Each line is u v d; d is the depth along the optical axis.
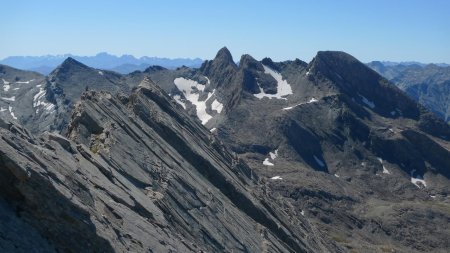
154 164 49.56
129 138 49.94
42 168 26.94
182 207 46.72
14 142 27.22
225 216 53.25
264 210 65.81
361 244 134.88
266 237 58.03
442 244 146.88
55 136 36.56
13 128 31.72
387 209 163.75
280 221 70.00
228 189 63.38
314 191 167.25
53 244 25.33
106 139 46.53
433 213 163.75
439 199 194.12
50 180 26.30
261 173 178.12
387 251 132.12
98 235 27.59
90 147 45.41
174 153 58.00
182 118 72.81
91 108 50.22
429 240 147.88
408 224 154.75
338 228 147.12
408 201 186.50
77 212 27.02
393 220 155.50
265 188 81.19
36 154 28.33
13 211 24.61
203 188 54.91
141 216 36.59
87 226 27.09
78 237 26.59
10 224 23.70
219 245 47.12
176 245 37.22
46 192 25.58
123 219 33.19
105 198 33.66
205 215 49.31
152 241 33.97
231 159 78.75
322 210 157.12
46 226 25.39
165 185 47.03
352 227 150.38
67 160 33.94
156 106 67.56
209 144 75.31
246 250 50.47
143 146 51.97
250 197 65.44
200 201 50.59
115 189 36.88
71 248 26.06
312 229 86.19
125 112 57.31
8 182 24.64
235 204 62.34
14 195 24.83
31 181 24.94
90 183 33.75
